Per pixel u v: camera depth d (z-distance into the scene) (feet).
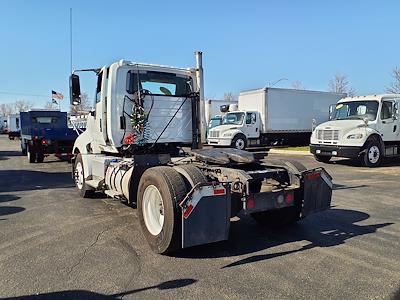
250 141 74.54
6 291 11.93
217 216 14.51
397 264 14.02
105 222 20.01
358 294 11.60
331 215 21.52
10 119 145.38
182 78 23.97
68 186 32.04
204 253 15.33
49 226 19.33
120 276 13.01
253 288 12.04
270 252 15.43
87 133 26.89
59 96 68.13
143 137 22.48
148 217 15.96
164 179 14.60
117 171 20.88
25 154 68.59
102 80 22.95
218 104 91.25
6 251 15.61
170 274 13.19
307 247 16.05
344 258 14.66
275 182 18.17
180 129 23.82
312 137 50.39
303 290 11.89
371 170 42.24
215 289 11.98
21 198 26.76
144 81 22.56
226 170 16.30
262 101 75.31
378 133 45.68
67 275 13.10
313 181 17.62
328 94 85.51
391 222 19.94
